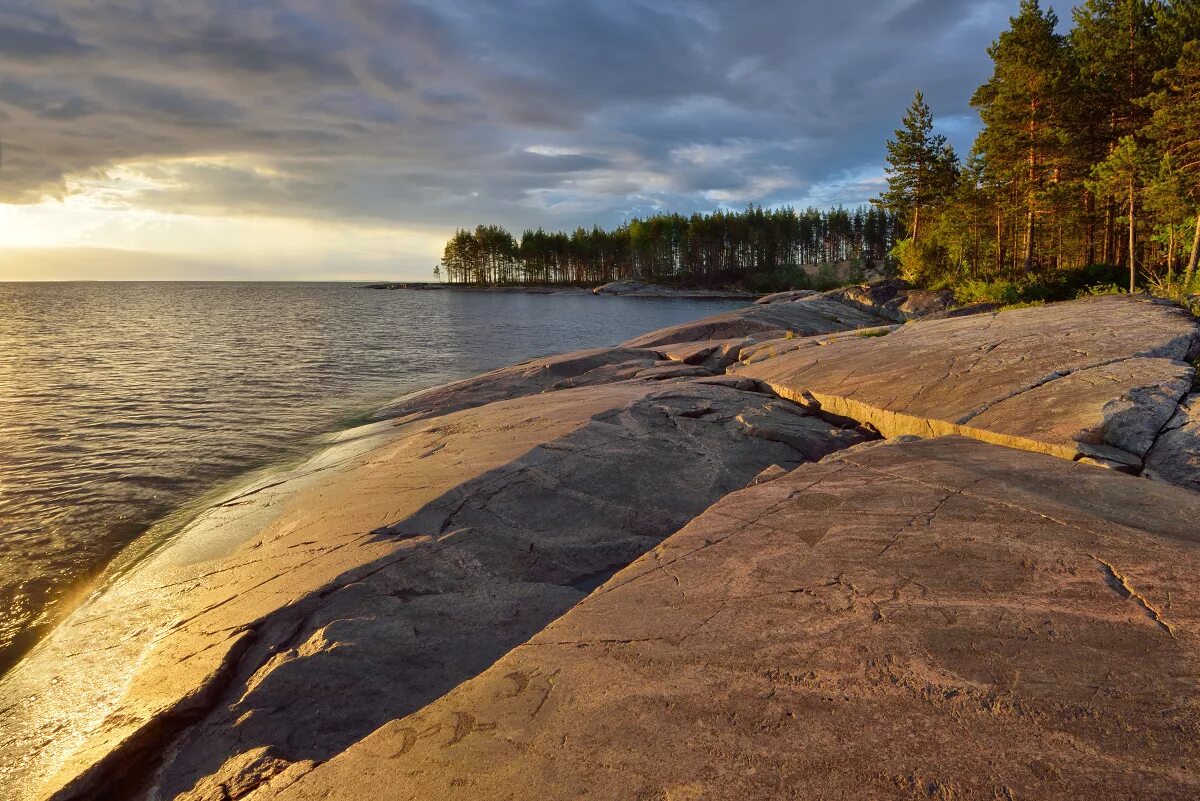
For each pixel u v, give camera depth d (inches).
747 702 108.6
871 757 94.0
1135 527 166.2
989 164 1493.6
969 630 124.3
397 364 1093.1
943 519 179.2
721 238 4923.7
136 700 173.0
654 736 102.3
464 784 97.4
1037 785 86.6
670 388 459.8
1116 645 116.6
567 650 131.1
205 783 135.1
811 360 482.3
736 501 209.0
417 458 366.0
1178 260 1143.0
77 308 3235.7
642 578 160.1
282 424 618.2
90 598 269.4
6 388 822.5
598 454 323.3
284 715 156.5
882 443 271.4
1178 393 271.4
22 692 196.1
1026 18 1305.4
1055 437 251.8
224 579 247.6
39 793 144.5
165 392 801.6
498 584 213.0
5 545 327.9
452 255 6702.8
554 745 103.1
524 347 1370.6
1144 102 1104.2
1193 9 1278.3
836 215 5511.8
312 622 192.9
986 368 360.2
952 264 1754.4
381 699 159.6
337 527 268.8
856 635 125.7
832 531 177.8
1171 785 85.0
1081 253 1825.8
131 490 418.3
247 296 5285.4
